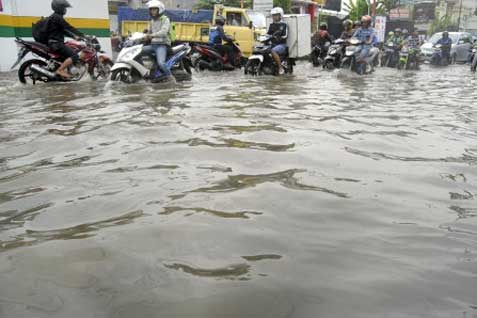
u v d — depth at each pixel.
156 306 1.36
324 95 6.90
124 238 1.81
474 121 4.82
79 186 2.48
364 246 1.79
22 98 6.14
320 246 1.77
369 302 1.39
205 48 12.38
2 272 1.56
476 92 7.89
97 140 3.58
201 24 17.45
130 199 2.26
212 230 1.89
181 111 4.98
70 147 3.38
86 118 4.55
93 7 13.34
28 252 1.70
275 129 4.05
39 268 1.58
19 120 4.48
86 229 1.91
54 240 1.80
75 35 8.41
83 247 1.74
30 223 1.99
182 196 2.31
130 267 1.58
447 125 4.55
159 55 8.45
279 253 1.71
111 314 1.32
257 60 11.16
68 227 1.94
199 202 2.22
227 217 2.04
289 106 5.57
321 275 1.55
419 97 7.01
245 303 1.37
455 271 1.60
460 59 22.11
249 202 2.23
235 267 1.59
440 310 1.36
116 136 3.71
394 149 3.47
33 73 8.14
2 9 10.98
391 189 2.51
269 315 1.32
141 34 8.62
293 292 1.44
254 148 3.32
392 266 1.63
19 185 2.53
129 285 1.47
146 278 1.51
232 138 3.63
